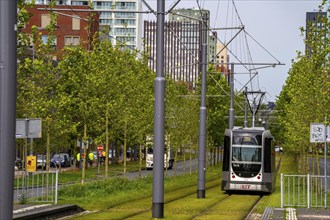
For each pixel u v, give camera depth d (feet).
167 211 81.35
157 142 69.77
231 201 105.09
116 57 124.57
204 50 108.78
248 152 135.03
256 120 264.52
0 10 32.04
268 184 133.28
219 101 233.96
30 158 86.53
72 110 113.50
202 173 109.50
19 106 105.81
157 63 70.18
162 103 69.87
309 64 111.75
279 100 233.14
